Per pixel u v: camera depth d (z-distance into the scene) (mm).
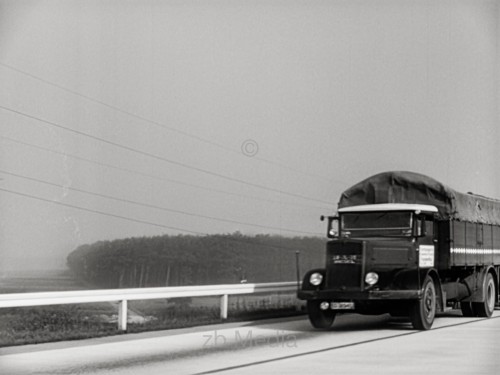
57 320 19812
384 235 18438
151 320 19672
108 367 11531
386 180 19797
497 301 23594
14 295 14508
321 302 18047
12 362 12125
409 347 14156
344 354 13062
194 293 18875
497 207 23547
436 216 19125
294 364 11773
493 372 10891
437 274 18641
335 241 18031
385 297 17438
